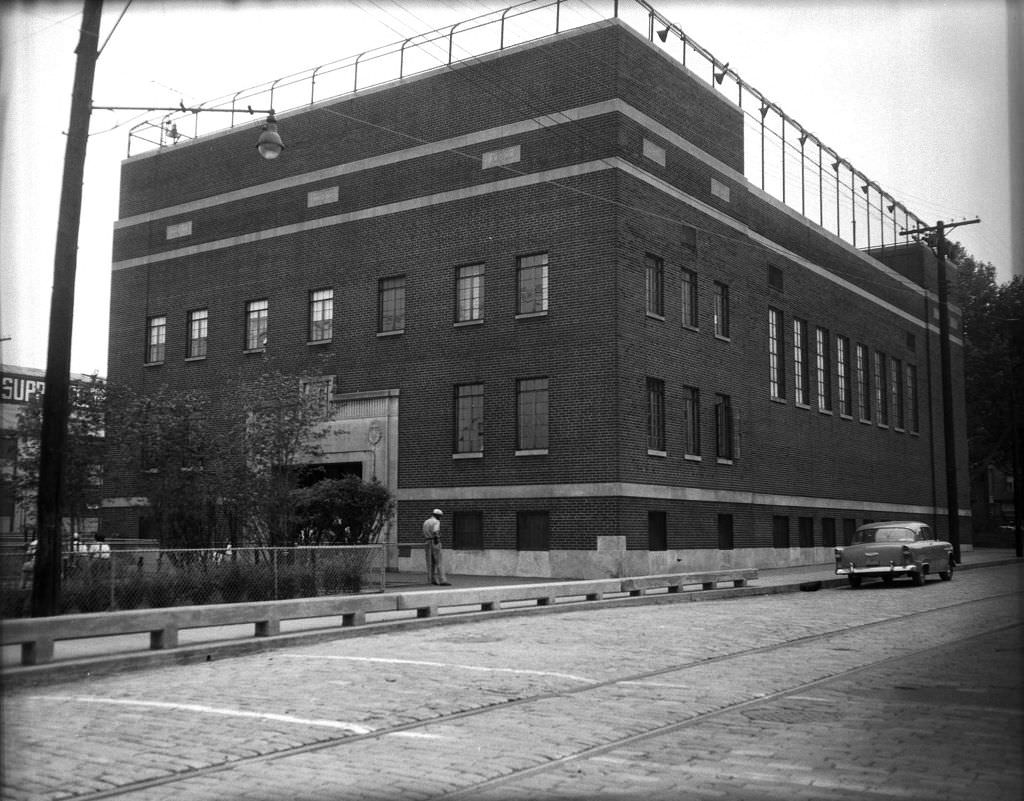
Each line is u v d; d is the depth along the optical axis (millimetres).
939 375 52000
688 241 31984
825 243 41812
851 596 24438
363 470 32406
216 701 10312
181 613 13727
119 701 10383
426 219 32125
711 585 25625
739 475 33750
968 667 12414
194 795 6820
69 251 14844
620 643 14977
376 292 32906
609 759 7789
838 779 7109
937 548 28766
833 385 41469
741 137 35469
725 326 34000
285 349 34781
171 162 38781
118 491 27672
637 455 28750
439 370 31328
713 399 32875
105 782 7148
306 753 8039
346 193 34000
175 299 37969
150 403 22531
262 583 18375
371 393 32531
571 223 29344
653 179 30344
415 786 7031
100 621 12648
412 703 10117
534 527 29219
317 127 34938
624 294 28750
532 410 29734
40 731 8844
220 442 22859
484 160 31172
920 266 51219
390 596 17172
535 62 30500
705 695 10539
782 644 14852
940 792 6750
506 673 12047
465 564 30016
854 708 9742
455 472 30625
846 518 41625
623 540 27781
